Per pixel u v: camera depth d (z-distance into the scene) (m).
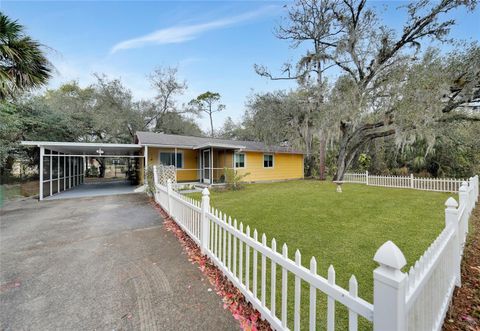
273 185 12.90
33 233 4.64
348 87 11.02
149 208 6.95
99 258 3.43
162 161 13.84
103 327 2.01
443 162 12.77
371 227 4.73
